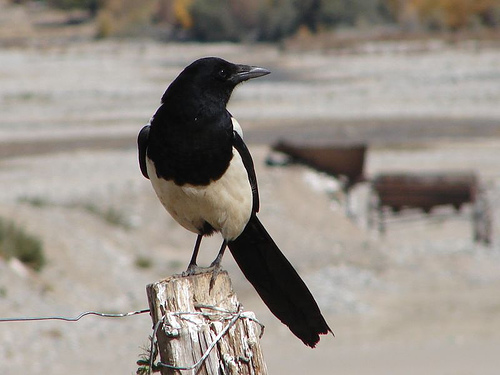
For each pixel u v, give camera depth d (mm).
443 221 25109
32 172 29203
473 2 80125
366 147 26391
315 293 17094
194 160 5340
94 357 13023
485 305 15945
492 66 57562
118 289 17438
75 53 77375
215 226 5570
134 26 93500
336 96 48281
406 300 16656
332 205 25234
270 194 24688
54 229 19125
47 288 16188
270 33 85562
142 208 23375
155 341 4395
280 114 42688
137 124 40562
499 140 34781
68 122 41531
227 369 4344
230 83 5543
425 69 57781
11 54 76188
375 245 21844
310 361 12445
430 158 31750
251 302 16484
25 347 13414
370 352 12883
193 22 88062
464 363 11930
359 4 85812
